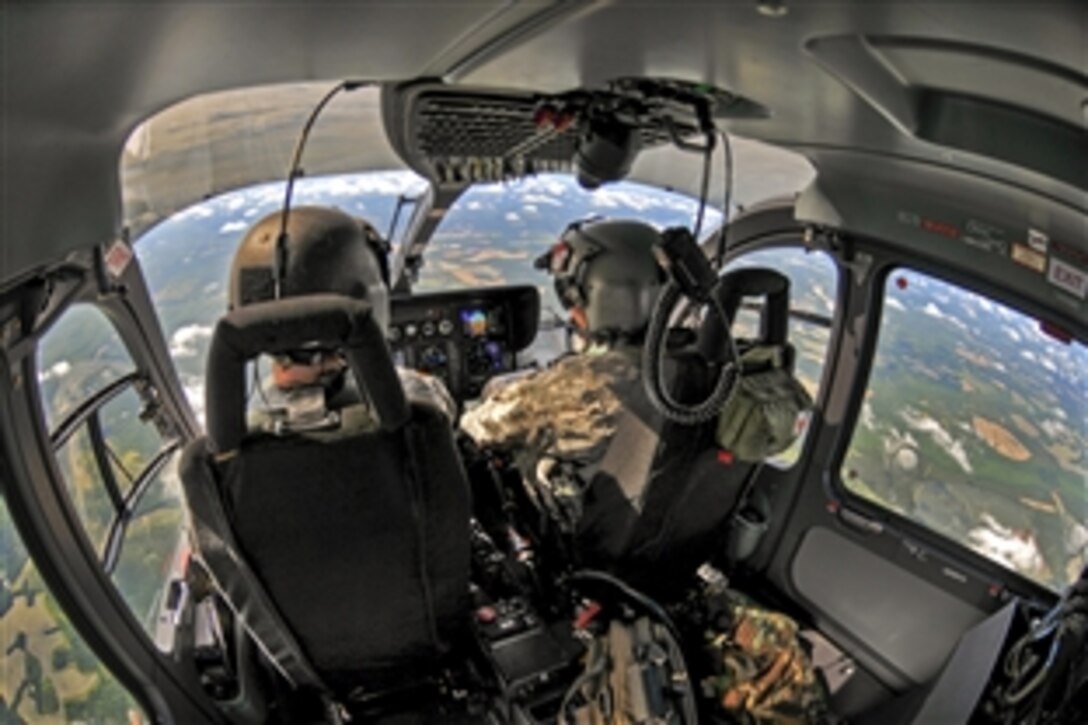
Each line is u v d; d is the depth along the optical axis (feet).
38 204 3.67
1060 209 5.39
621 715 6.99
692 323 7.52
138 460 8.51
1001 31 2.98
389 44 3.84
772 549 10.37
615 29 3.77
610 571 8.17
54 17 2.61
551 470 7.48
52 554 5.11
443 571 5.90
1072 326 5.95
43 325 4.84
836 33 3.50
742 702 7.71
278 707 7.96
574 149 8.47
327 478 4.88
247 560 5.22
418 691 7.40
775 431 6.51
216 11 3.02
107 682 6.45
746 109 5.91
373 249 5.60
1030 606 7.12
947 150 5.16
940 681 7.34
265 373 6.57
